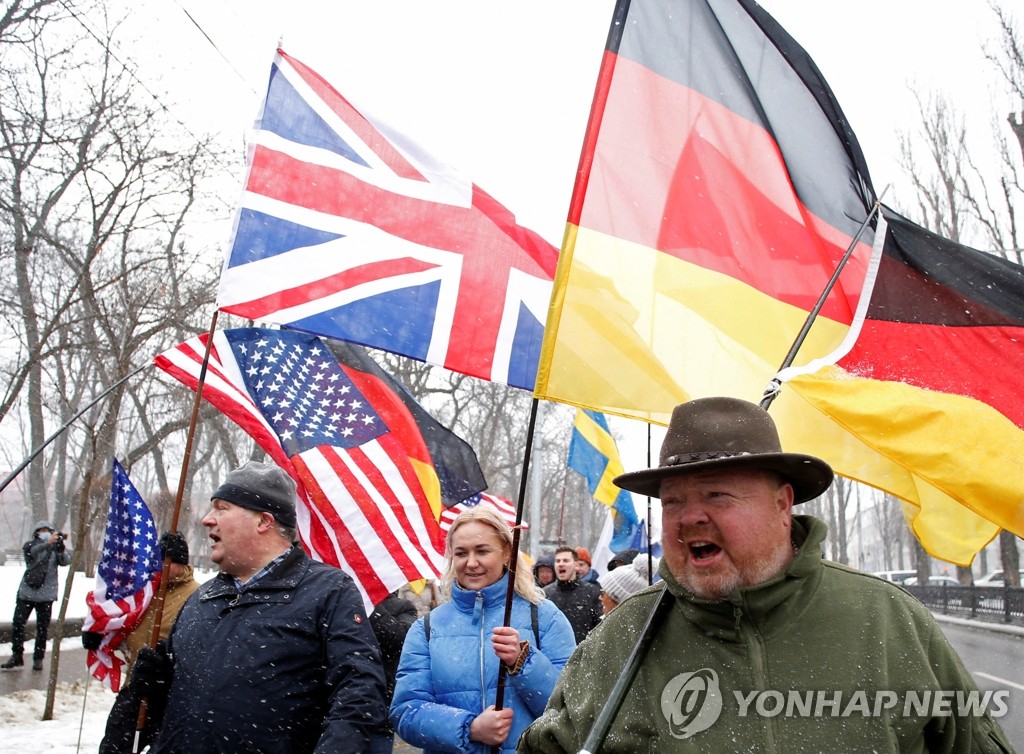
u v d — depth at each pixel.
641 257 3.51
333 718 3.27
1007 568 26.55
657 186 3.62
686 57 3.82
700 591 2.20
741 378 3.57
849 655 2.11
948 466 3.28
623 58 3.71
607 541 11.50
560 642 3.92
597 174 3.55
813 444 3.82
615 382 3.34
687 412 2.33
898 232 4.04
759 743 2.06
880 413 3.34
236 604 3.57
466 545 4.01
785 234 3.85
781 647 2.15
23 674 10.64
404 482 5.37
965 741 2.12
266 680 3.40
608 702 2.20
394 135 5.07
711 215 3.71
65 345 12.15
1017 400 3.81
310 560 3.76
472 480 5.70
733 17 3.94
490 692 3.77
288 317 4.54
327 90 4.98
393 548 5.18
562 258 3.39
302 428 5.24
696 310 3.55
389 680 5.71
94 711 8.98
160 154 12.45
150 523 5.63
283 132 4.81
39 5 10.91
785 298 3.77
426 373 25.16
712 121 3.82
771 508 2.22
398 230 4.89
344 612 3.51
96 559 19.14
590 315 3.38
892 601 2.22
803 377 3.46
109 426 11.97
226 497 3.72
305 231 4.70
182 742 3.37
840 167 4.02
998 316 3.91
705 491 2.21
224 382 5.26
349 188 4.86
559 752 2.42
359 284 4.72
